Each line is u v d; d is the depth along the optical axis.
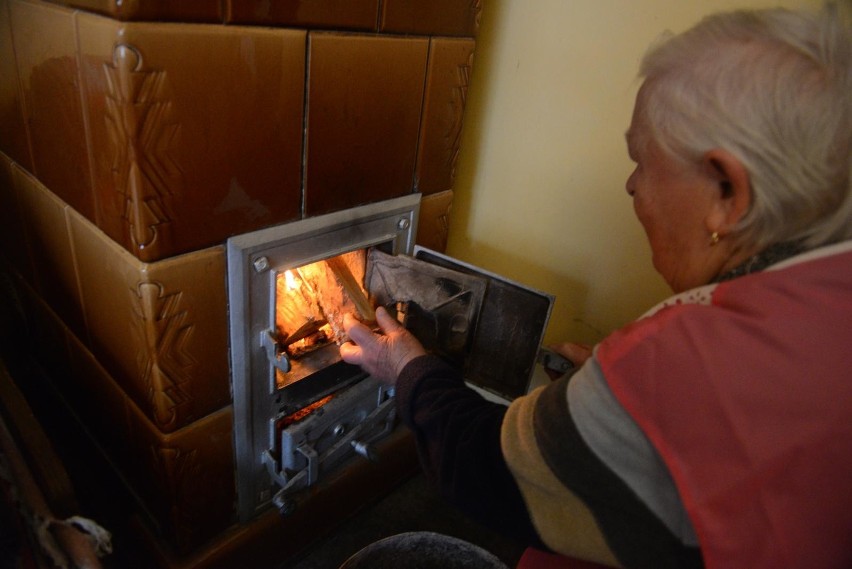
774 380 0.47
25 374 1.55
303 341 1.16
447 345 1.16
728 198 0.54
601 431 0.53
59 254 1.05
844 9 0.52
